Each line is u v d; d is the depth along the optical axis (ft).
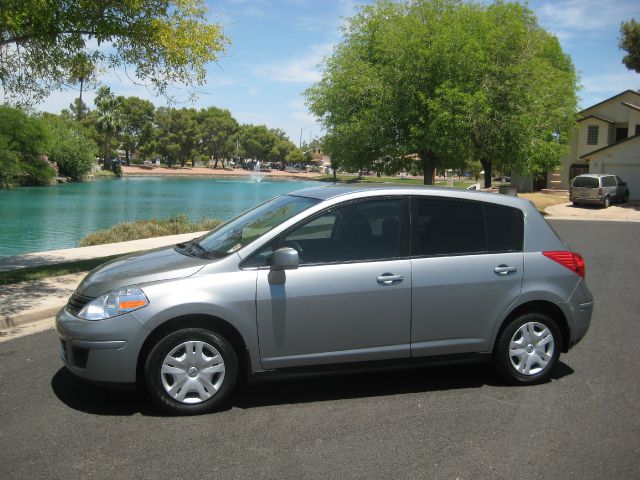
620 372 18.83
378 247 16.16
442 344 16.53
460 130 74.38
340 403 15.97
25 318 24.93
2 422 14.35
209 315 14.70
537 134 86.48
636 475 12.16
